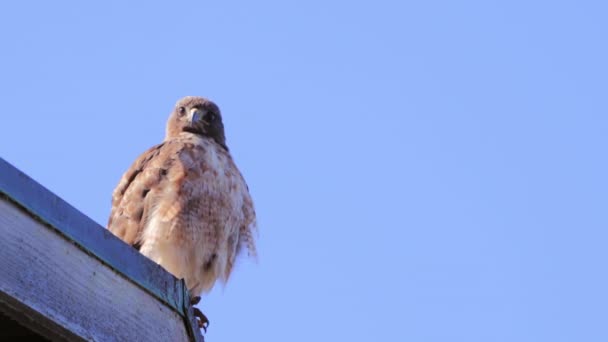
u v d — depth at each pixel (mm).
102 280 8992
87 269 8859
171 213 17516
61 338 8508
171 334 9625
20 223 8305
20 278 8125
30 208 8398
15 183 8320
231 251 18141
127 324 9117
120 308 9094
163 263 17359
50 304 8336
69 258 8688
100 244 9070
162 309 9641
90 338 8609
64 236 8688
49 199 8617
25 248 8273
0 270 7977
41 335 8586
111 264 9125
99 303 8875
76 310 8586
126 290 9242
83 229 8914
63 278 8570
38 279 8305
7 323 8812
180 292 9930
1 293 7895
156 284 9641
